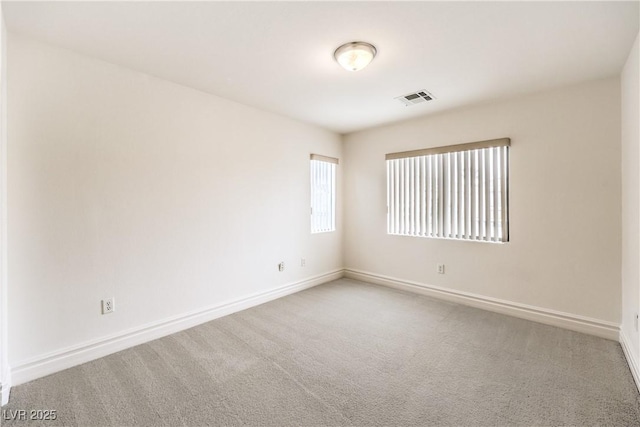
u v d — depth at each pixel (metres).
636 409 1.68
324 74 2.53
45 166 2.02
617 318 2.53
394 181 4.07
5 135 1.81
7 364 1.83
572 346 2.43
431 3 1.64
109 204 2.31
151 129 2.54
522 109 2.99
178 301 2.73
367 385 1.92
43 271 2.02
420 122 3.76
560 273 2.81
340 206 4.61
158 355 2.29
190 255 2.82
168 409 1.70
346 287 4.11
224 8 1.69
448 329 2.76
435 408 1.70
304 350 2.37
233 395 1.82
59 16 1.75
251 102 3.21
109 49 2.12
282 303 3.47
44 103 2.02
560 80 2.62
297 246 3.93
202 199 2.91
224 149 3.08
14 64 1.91
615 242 2.54
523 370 2.08
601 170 2.59
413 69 2.43
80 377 2.00
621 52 2.15
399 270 4.03
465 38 1.98
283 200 3.73
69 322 2.13
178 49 2.13
